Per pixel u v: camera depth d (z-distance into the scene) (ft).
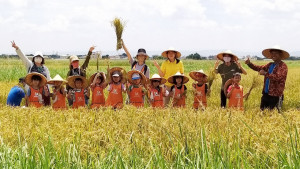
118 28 34.91
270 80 33.94
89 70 38.17
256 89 55.31
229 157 15.64
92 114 27.07
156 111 28.04
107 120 25.22
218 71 37.27
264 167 16.02
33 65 35.45
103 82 35.14
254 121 25.08
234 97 34.35
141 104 34.73
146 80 34.76
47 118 25.53
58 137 19.95
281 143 18.40
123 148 17.88
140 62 36.14
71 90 35.42
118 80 34.47
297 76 101.81
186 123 22.41
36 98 33.76
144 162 15.96
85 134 19.97
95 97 34.76
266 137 19.34
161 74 37.17
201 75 35.63
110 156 15.97
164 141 19.22
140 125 23.00
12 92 34.99
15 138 19.42
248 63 35.55
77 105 35.09
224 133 20.39
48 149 15.94
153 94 35.19
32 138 19.20
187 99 41.52
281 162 15.62
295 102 44.39
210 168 14.64
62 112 28.07
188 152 17.52
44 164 14.57
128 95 35.12
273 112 28.89
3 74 80.74
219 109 28.86
